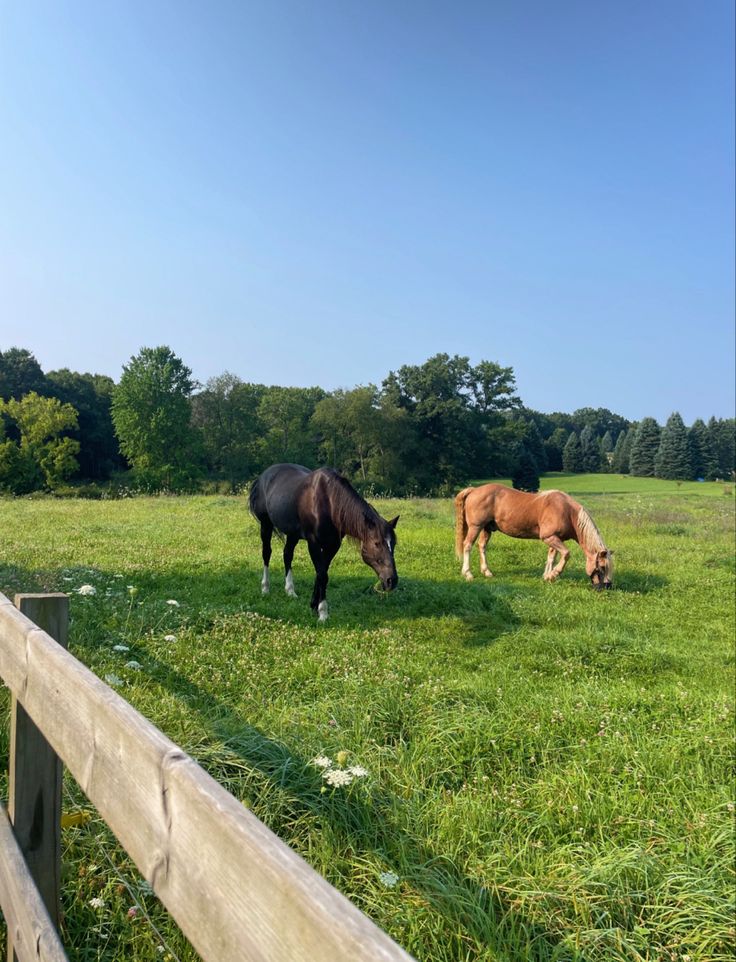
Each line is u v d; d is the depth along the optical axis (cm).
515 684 536
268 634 612
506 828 326
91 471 5741
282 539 832
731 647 682
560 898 267
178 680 468
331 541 714
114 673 451
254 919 85
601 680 568
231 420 5528
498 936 242
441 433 5659
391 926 245
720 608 830
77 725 148
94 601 627
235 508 1700
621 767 404
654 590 916
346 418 5325
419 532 1375
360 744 391
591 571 916
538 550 1214
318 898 76
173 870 105
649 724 470
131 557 941
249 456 5409
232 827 91
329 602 774
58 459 4400
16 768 194
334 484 699
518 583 944
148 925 245
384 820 310
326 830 291
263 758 342
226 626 616
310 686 486
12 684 196
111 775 130
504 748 416
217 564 937
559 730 445
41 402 4644
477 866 286
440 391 5722
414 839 297
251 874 86
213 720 385
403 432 5412
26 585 677
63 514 1502
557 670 587
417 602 791
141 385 4494
